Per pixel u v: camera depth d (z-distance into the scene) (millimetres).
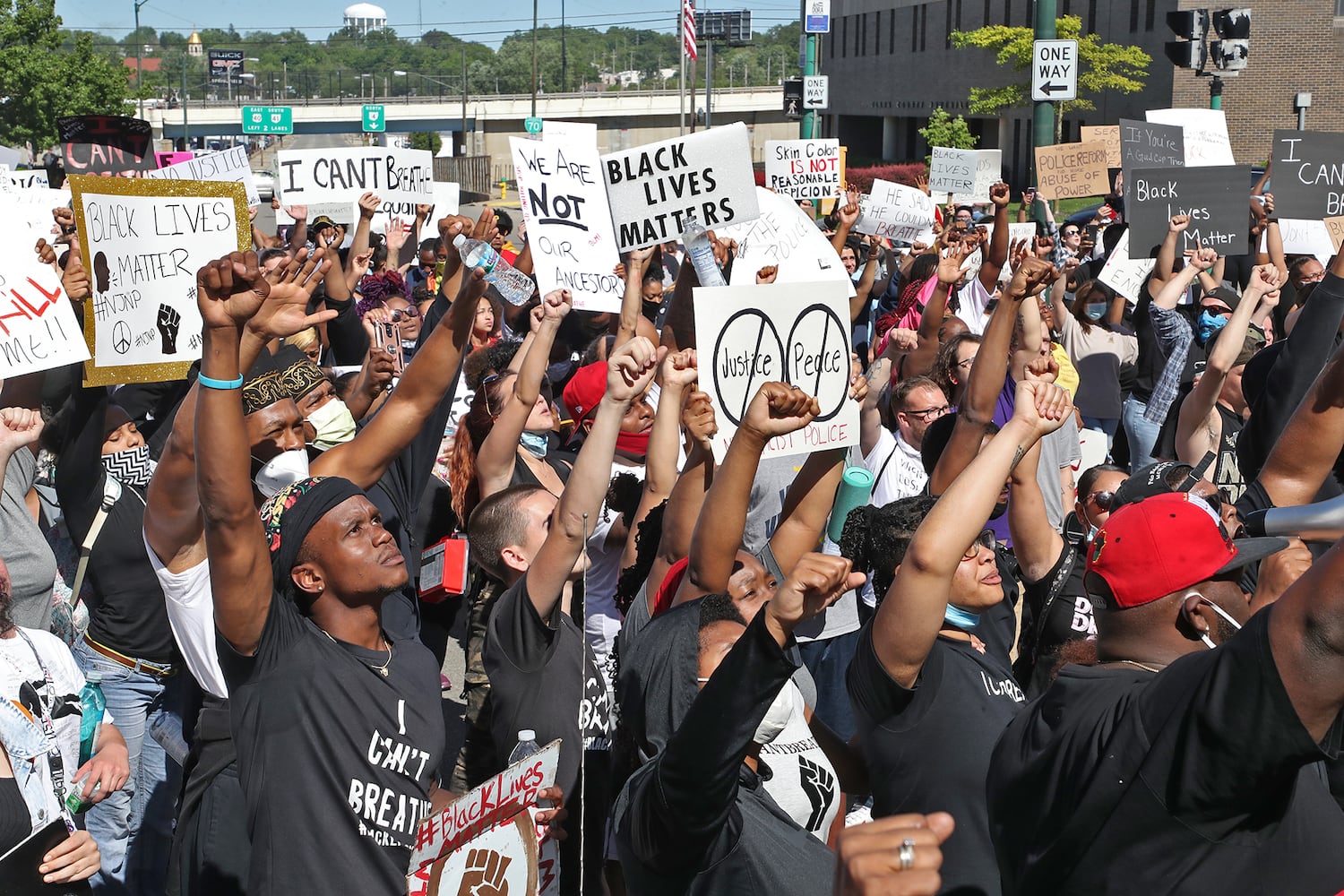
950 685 3158
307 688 3033
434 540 5512
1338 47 33625
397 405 4297
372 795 3055
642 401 5367
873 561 3779
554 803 3031
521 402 5086
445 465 6082
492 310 8414
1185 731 2064
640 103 92125
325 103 96312
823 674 5328
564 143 6332
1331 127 34031
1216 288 9023
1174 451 7238
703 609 3275
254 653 3027
